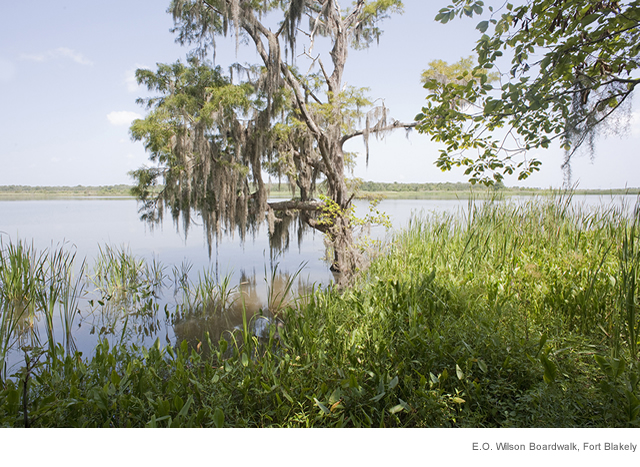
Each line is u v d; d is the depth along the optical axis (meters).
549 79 4.06
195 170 12.44
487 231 7.04
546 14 3.76
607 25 3.45
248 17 11.27
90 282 10.96
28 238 18.34
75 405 3.18
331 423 2.98
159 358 4.21
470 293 4.88
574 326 4.13
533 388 3.02
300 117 14.21
